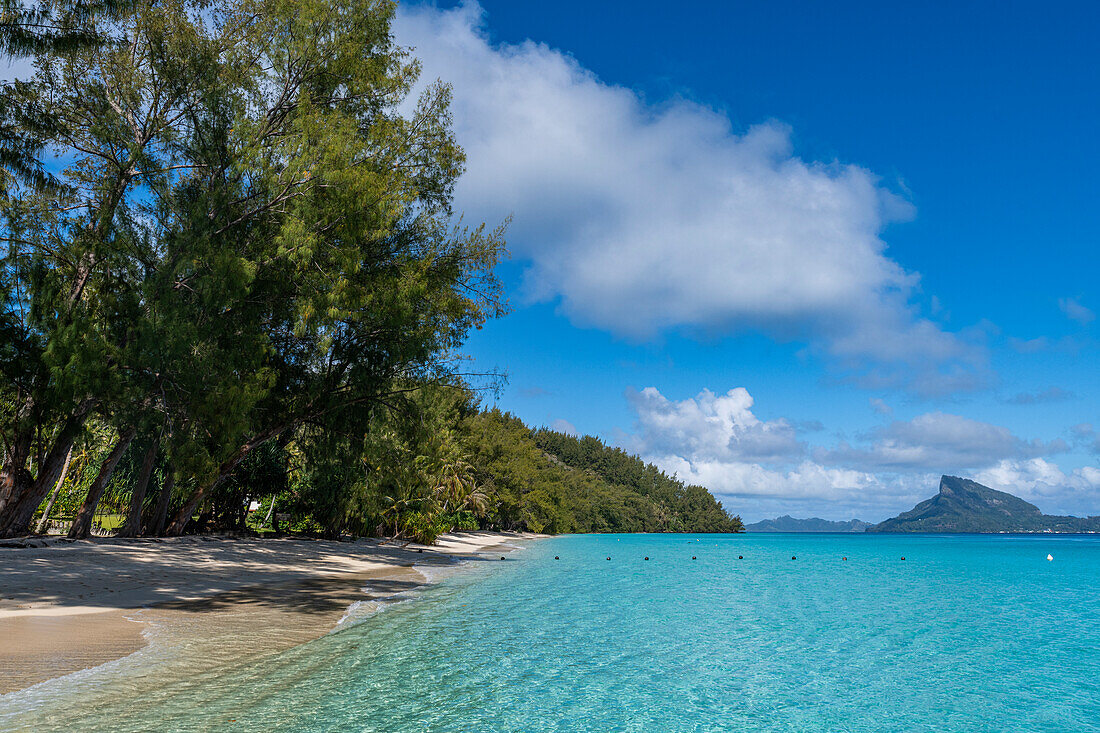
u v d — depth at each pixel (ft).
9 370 60.49
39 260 58.65
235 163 66.85
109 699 25.13
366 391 91.40
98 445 87.56
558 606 60.64
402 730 23.99
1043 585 97.09
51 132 60.29
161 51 66.90
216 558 78.13
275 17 76.64
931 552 234.58
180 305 59.11
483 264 95.91
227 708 25.13
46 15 51.08
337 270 73.31
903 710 30.09
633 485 640.17
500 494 276.00
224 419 63.67
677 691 31.94
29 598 44.24
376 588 68.18
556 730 25.35
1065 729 27.66
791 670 37.29
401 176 80.48
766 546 283.79
